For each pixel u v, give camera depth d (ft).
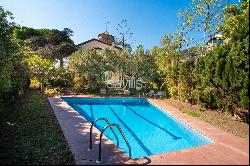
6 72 37.78
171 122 45.34
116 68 86.02
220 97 43.47
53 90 76.13
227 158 23.73
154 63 87.40
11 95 47.03
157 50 102.89
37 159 21.89
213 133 33.09
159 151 32.96
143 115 56.75
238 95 37.06
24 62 62.49
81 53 85.87
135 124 48.47
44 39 194.39
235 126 36.42
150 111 60.85
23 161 21.35
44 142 26.66
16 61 47.57
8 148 24.43
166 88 77.10
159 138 39.06
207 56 45.29
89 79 83.15
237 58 35.32
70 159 22.00
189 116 44.96
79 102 67.92
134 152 32.32
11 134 29.01
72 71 83.76
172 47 89.97
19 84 55.26
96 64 83.15
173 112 48.83
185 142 36.76
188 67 55.67
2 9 38.75
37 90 79.00
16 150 23.98
